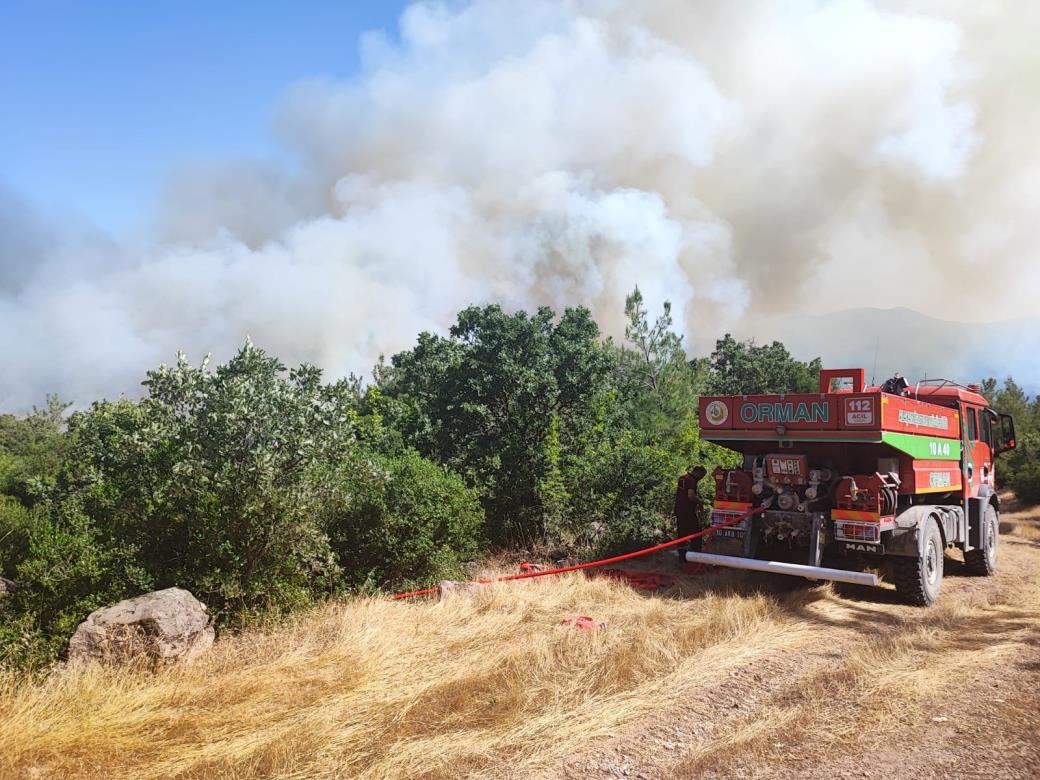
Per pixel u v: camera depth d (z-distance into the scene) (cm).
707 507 1137
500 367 1241
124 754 398
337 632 619
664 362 2288
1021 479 2105
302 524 682
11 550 665
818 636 645
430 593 806
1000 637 629
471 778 368
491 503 1123
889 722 434
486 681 510
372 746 407
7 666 504
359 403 1842
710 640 621
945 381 1084
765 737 414
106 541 627
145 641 530
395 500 843
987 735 411
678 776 369
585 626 652
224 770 377
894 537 789
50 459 1424
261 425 664
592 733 423
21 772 374
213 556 646
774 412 829
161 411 673
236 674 521
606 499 1109
